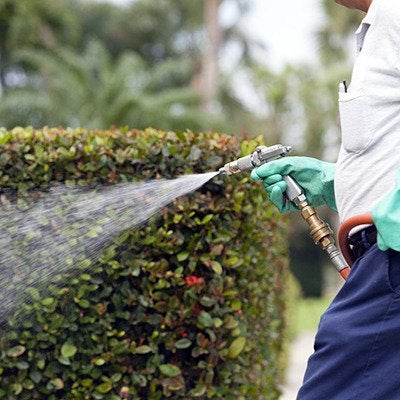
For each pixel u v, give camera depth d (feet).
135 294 24.84
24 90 136.56
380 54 17.69
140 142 24.95
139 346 25.09
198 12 195.11
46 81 138.82
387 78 17.56
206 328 25.16
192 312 25.08
